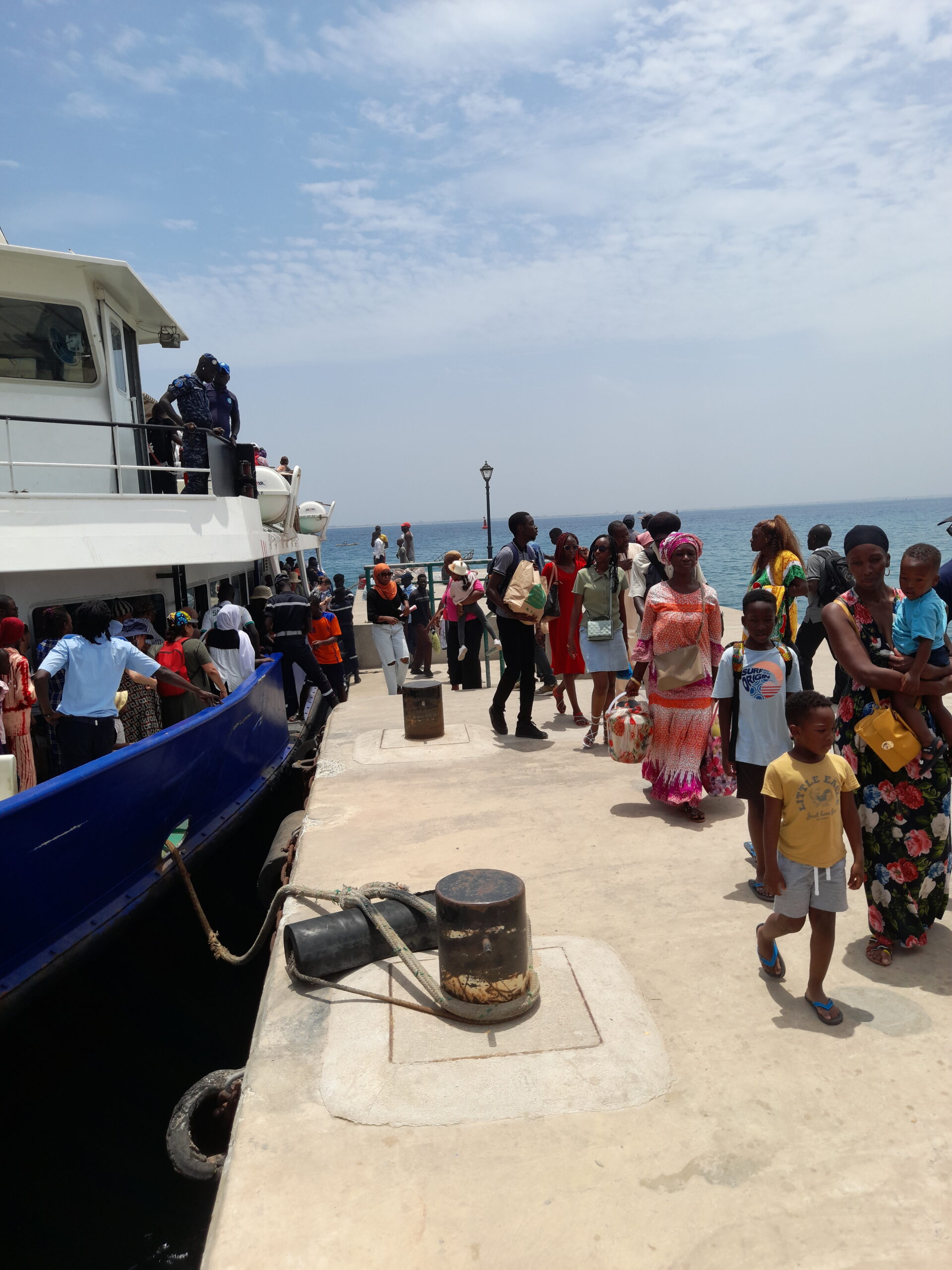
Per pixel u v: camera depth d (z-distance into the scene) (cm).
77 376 770
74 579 713
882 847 361
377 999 341
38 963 447
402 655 1294
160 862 557
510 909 323
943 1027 317
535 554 804
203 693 624
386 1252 226
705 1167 252
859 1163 253
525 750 709
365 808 579
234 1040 511
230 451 895
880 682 350
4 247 691
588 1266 221
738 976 355
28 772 532
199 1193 386
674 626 523
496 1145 263
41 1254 351
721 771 538
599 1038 311
